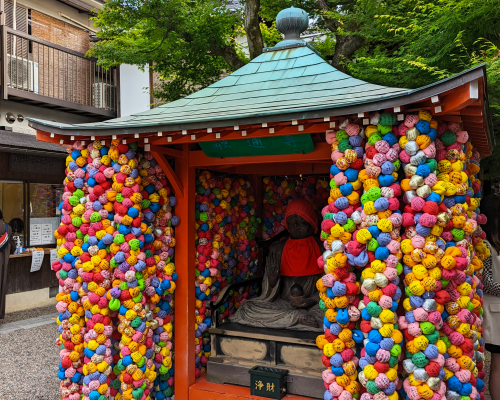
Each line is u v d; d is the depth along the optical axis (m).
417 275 2.76
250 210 5.07
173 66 9.80
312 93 3.45
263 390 3.76
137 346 3.56
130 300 3.53
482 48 5.43
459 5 4.86
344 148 3.01
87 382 3.48
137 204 3.59
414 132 2.77
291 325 4.01
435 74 5.62
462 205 2.94
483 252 3.77
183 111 3.71
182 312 4.10
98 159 3.61
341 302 2.93
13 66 9.70
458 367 2.86
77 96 11.33
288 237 5.16
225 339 4.12
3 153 8.55
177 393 4.09
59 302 3.70
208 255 4.37
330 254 2.97
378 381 2.75
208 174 4.37
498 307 3.76
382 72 6.26
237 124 3.10
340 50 7.97
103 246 3.54
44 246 9.50
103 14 8.84
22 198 9.08
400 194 2.94
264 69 4.13
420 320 2.75
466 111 2.82
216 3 9.10
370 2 6.24
